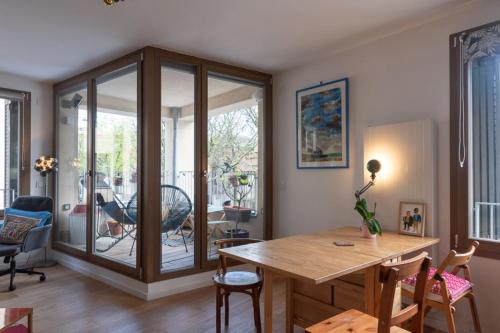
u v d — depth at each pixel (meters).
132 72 3.63
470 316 2.58
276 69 4.12
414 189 2.84
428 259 1.68
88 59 3.78
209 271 3.79
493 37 2.49
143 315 2.98
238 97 4.09
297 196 4.01
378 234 2.78
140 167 3.44
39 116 4.75
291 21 2.85
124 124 3.71
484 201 2.62
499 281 2.48
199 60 3.72
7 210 4.16
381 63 3.21
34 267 4.41
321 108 3.72
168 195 3.54
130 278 3.54
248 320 2.90
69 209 4.62
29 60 3.81
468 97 2.65
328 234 2.91
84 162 4.30
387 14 2.73
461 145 2.66
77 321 2.86
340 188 3.54
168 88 3.58
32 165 4.67
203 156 3.74
